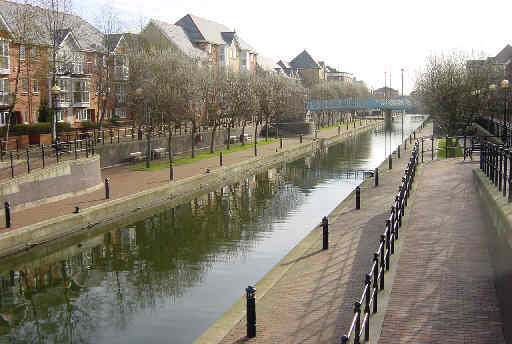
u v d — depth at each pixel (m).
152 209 24.09
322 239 15.33
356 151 51.97
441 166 28.14
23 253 16.88
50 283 15.17
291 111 65.81
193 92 36.34
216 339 8.84
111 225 21.30
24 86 39.62
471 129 47.50
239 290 14.13
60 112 43.56
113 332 11.85
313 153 50.47
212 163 35.62
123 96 49.16
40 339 11.71
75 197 23.20
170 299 13.63
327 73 152.12
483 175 17.84
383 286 10.07
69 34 42.50
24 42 32.16
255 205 25.33
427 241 13.23
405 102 81.62
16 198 20.14
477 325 8.33
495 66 51.28
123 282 15.04
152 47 48.22
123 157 35.25
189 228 20.89
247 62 80.19
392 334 8.09
